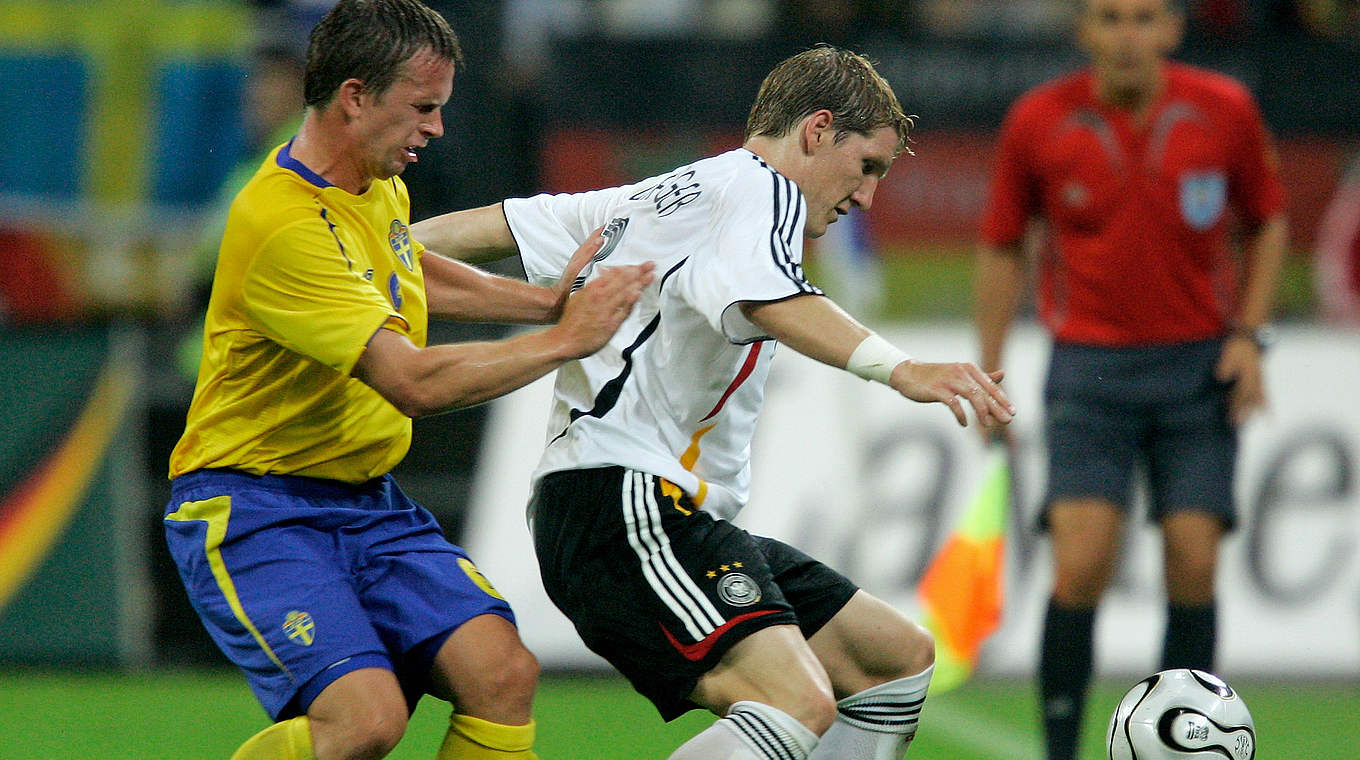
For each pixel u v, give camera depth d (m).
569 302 11.16
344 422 11.91
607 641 11.53
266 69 24.77
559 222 12.91
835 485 25.03
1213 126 17.23
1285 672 24.62
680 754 10.89
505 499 24.98
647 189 12.13
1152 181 17.12
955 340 25.61
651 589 11.22
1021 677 24.58
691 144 29.11
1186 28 29.52
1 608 25.11
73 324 28.47
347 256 11.34
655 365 11.54
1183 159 17.11
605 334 11.01
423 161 26.00
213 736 20.58
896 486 25.00
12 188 28.25
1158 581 24.83
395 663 11.83
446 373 10.89
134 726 21.19
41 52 28.23
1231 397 17.23
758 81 29.06
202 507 11.77
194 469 11.97
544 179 28.81
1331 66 29.42
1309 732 21.28
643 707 22.86
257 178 11.50
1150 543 24.95
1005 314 18.39
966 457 25.03
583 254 12.27
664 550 11.27
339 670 11.19
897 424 25.25
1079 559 17.00
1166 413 17.25
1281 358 25.47
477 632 11.59
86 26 28.27
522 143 28.62
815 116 11.60
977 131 29.47
